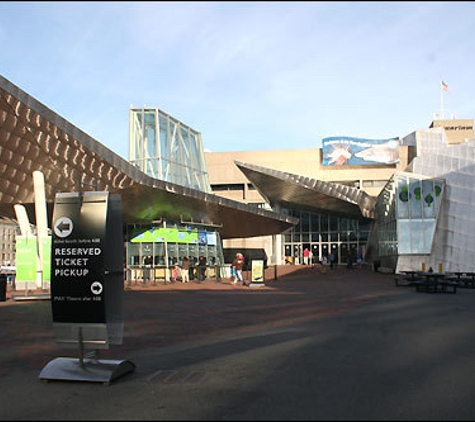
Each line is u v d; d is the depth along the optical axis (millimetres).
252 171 39500
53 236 6945
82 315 6785
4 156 19625
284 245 54000
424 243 33125
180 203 29391
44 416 5141
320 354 8234
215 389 6105
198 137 40344
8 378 6887
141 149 33281
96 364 6773
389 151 59969
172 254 32156
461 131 88438
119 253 7180
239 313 14180
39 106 17891
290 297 19219
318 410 5188
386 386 6172
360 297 19203
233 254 57000
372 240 49062
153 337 10211
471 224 32469
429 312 14320
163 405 5457
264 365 7434
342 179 60281
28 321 12328
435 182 33562
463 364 7449
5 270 47781
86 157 21156
